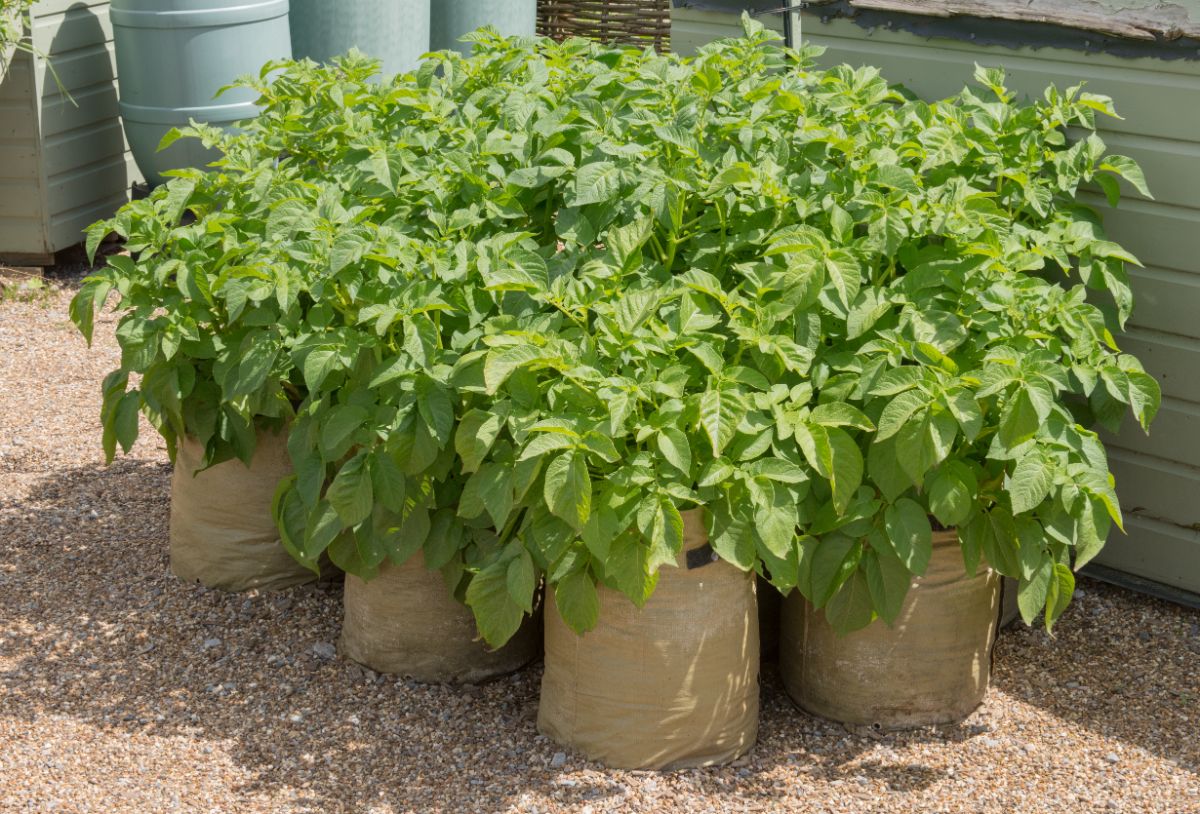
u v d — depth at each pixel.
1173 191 3.94
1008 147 3.93
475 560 3.53
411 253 3.39
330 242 3.46
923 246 3.69
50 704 3.67
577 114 3.71
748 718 3.43
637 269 3.39
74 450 5.32
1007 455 3.07
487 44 4.62
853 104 3.92
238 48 7.28
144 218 3.99
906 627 3.45
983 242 3.49
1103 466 3.22
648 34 9.60
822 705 3.59
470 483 3.23
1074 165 3.90
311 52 8.11
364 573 3.57
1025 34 4.18
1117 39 3.96
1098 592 4.30
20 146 7.11
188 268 3.72
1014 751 3.48
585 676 3.33
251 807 3.25
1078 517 3.20
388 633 3.75
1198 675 3.83
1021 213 4.03
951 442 3.03
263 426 4.08
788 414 3.09
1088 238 3.74
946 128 3.79
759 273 3.29
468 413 3.18
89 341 3.86
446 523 3.54
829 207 3.46
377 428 3.33
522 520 3.46
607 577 3.11
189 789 3.31
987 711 3.65
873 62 4.57
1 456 5.23
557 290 3.21
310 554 3.48
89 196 7.57
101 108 7.60
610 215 3.53
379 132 4.16
